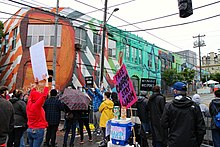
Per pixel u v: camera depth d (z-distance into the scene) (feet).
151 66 99.71
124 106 16.01
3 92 14.52
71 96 23.71
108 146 15.85
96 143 25.31
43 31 58.34
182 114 12.21
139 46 91.09
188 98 12.84
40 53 17.21
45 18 58.44
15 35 61.93
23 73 56.85
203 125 12.14
